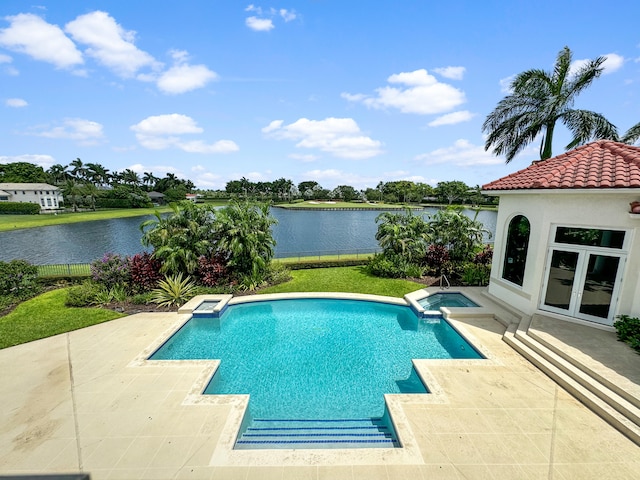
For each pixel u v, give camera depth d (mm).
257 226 14641
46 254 28312
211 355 8719
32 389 6523
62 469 4527
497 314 10258
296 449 4941
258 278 14281
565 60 16844
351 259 19281
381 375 7734
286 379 7566
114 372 7184
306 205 100250
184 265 13180
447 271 15867
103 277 12594
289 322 10992
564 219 8711
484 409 5820
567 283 8953
